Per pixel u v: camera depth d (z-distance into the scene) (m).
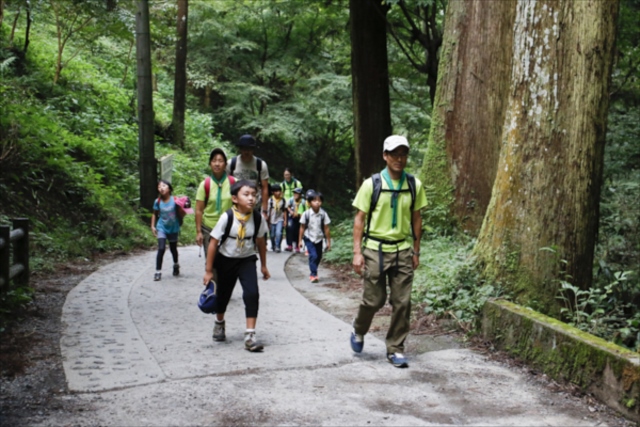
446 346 5.44
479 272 6.18
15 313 5.97
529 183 5.91
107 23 15.52
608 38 5.79
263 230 5.32
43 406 3.74
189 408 3.76
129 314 6.40
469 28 9.52
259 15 26.09
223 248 5.20
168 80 28.89
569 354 4.39
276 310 6.93
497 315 5.32
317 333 5.84
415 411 3.85
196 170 20.97
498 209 6.12
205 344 5.30
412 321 6.20
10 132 11.27
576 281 5.81
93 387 4.08
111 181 14.90
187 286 8.27
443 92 9.73
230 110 26.59
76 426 3.45
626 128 10.45
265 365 4.71
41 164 12.16
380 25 14.38
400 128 25.88
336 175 33.38
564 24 5.77
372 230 4.87
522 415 3.84
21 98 14.33
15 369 4.40
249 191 5.13
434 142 9.70
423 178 9.70
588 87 5.75
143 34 14.51
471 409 3.91
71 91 17.80
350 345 5.36
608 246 9.64
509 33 9.34
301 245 14.02
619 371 3.91
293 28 26.70
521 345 4.94
